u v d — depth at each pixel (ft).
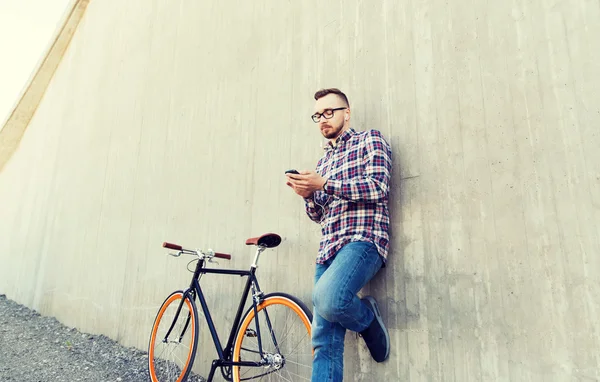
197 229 10.44
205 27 12.34
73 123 20.44
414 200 6.07
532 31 5.28
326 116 6.34
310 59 8.52
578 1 4.92
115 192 14.78
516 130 5.22
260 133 9.34
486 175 5.39
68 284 16.51
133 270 12.59
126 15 17.81
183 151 11.80
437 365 5.37
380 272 6.23
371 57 7.25
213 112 11.02
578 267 4.46
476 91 5.70
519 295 4.84
